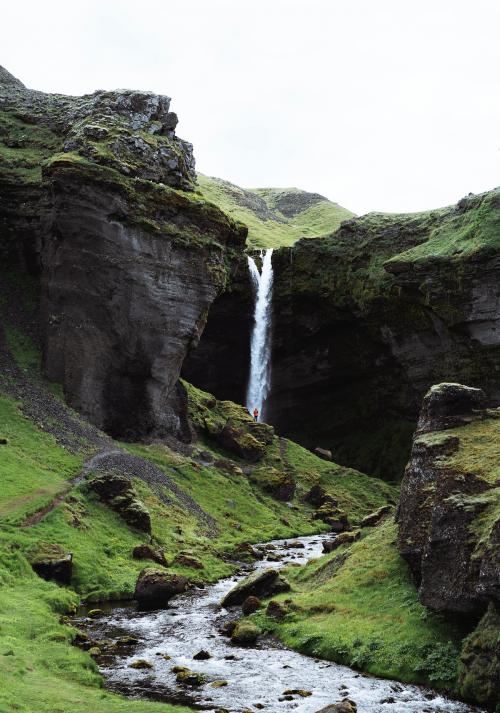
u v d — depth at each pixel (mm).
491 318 90125
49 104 94375
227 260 88125
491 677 23125
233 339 111188
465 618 27172
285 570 43219
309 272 112125
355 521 76688
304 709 22828
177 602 38250
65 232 71500
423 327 98312
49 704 21250
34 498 46156
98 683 24812
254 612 35000
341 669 27297
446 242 98125
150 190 74938
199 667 27344
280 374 114688
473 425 34656
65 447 58656
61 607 34875
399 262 97000
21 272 78375
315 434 111750
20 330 72938
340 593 34062
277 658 28672
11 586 35781
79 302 71062
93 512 48750
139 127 84125
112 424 70375
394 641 27938
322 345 112125
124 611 36312
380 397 106625
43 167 75562
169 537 51688
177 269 75375
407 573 33469
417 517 32031
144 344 73062
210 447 82062
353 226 112750
